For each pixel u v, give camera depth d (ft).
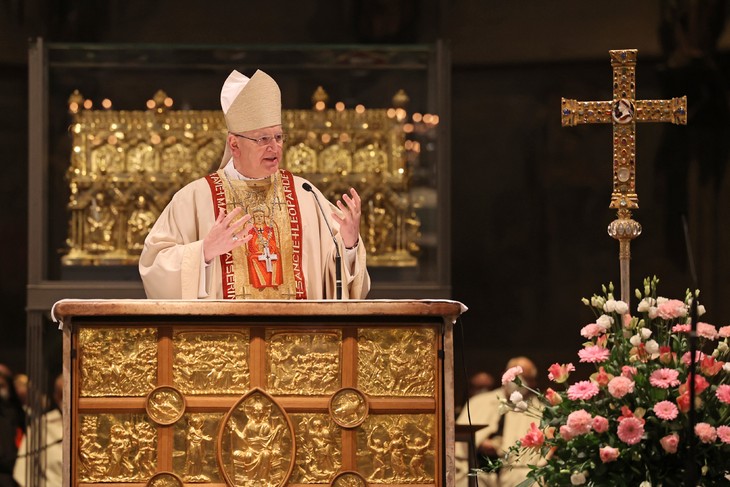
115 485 29.68
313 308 29.55
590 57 69.92
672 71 69.36
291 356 30.12
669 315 31.83
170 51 68.03
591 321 69.97
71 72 67.56
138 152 67.26
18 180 68.33
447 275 67.51
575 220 70.13
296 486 29.78
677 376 30.99
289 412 29.94
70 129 67.36
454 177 70.33
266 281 36.76
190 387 29.96
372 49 68.23
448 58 68.03
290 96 68.33
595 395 32.04
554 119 70.13
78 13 67.56
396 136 67.82
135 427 29.86
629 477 31.12
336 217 36.14
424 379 30.14
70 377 29.68
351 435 29.94
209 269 36.42
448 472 29.71
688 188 69.36
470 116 70.13
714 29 69.05
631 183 36.65
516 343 69.92
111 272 66.95
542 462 63.36
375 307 29.63
